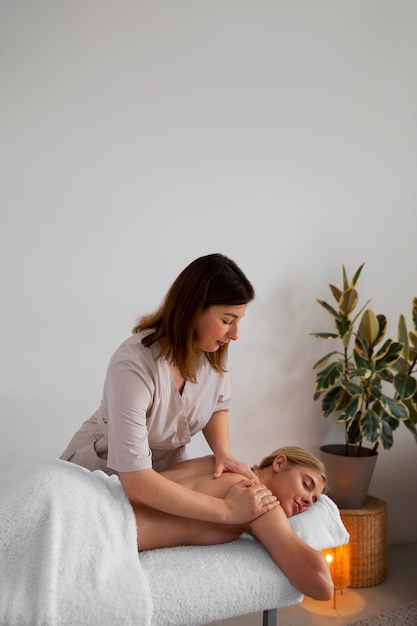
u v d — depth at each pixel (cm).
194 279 148
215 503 146
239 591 133
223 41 262
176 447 173
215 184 261
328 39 280
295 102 275
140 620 119
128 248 248
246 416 270
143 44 249
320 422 283
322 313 282
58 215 238
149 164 251
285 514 159
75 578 122
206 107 259
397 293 296
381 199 291
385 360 256
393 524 300
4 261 232
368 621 225
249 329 269
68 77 238
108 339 246
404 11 293
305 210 277
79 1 240
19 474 146
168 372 155
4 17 230
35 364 237
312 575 136
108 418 153
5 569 124
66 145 239
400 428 301
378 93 290
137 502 150
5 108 230
